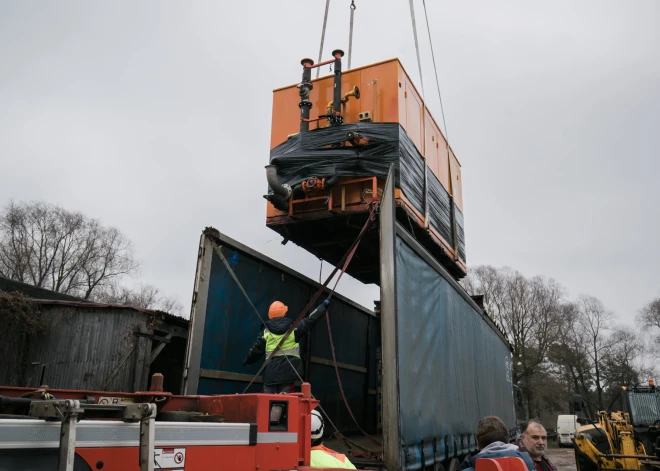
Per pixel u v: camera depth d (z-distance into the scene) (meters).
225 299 6.31
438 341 7.25
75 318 10.45
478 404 9.59
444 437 6.96
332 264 9.66
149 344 9.52
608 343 52.28
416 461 5.73
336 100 7.79
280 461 3.30
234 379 6.38
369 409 10.18
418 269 6.77
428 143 8.95
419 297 6.64
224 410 3.50
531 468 2.99
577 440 11.34
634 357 53.22
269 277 7.26
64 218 38.09
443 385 7.23
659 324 56.25
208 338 5.98
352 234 8.39
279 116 8.55
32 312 10.52
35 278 36.50
